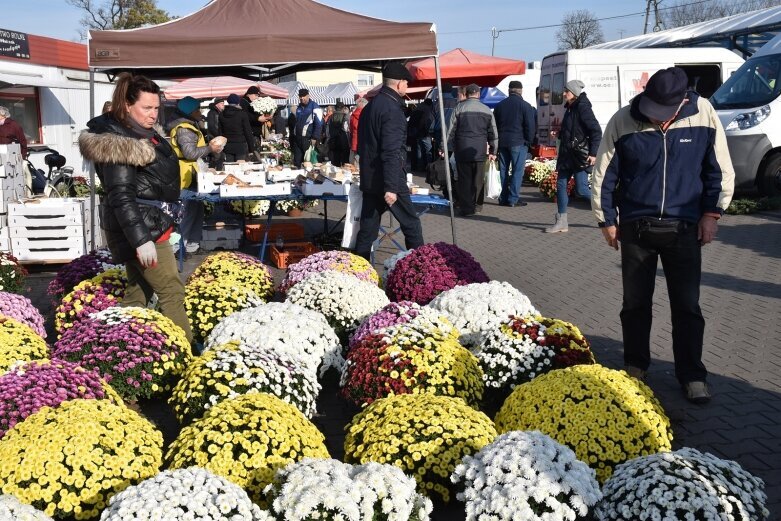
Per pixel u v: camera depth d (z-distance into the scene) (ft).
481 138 45.34
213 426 11.94
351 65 41.32
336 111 65.00
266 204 45.98
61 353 16.57
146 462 11.64
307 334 17.10
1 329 16.38
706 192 16.93
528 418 13.34
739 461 14.62
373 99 26.78
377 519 10.34
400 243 37.35
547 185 53.67
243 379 14.14
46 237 31.94
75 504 10.87
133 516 9.46
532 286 28.43
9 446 11.27
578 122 38.32
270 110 50.70
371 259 29.58
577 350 16.14
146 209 17.16
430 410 12.67
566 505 10.44
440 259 22.52
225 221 44.62
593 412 13.07
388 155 26.20
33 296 27.96
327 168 33.73
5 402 12.76
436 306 19.29
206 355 14.92
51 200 31.86
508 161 50.08
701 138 16.62
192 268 32.17
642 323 17.80
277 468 11.46
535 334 16.40
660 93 16.17
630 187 17.12
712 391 18.04
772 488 13.61
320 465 10.82
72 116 76.54
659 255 17.69
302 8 31.22
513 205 50.70
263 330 16.87
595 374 13.99
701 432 15.87
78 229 31.99
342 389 15.92
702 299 26.08
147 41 27.35
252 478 11.41
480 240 38.22
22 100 69.15
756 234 37.96
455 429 12.28
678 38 74.64
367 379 14.92
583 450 12.79
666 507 10.46
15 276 26.68
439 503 12.26
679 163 16.70
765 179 46.01
